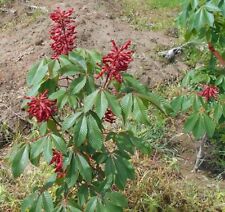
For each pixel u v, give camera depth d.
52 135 1.01
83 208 1.12
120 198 1.04
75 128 0.97
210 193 1.49
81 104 1.06
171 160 1.63
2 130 1.76
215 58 1.54
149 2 2.94
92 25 2.38
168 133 1.77
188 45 2.27
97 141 0.97
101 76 1.00
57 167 1.04
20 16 2.61
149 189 1.43
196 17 1.34
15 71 2.08
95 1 2.70
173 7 2.90
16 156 1.02
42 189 1.08
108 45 2.27
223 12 1.33
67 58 1.01
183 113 1.85
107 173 1.04
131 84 1.01
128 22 2.60
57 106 1.01
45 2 2.72
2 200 1.40
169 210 1.37
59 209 1.06
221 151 1.65
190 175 1.60
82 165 1.01
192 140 1.75
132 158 1.57
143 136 1.68
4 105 1.87
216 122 1.50
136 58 2.21
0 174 1.53
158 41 2.38
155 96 1.01
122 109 0.97
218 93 1.48
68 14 1.05
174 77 2.13
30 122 1.75
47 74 1.04
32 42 2.28
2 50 2.24
